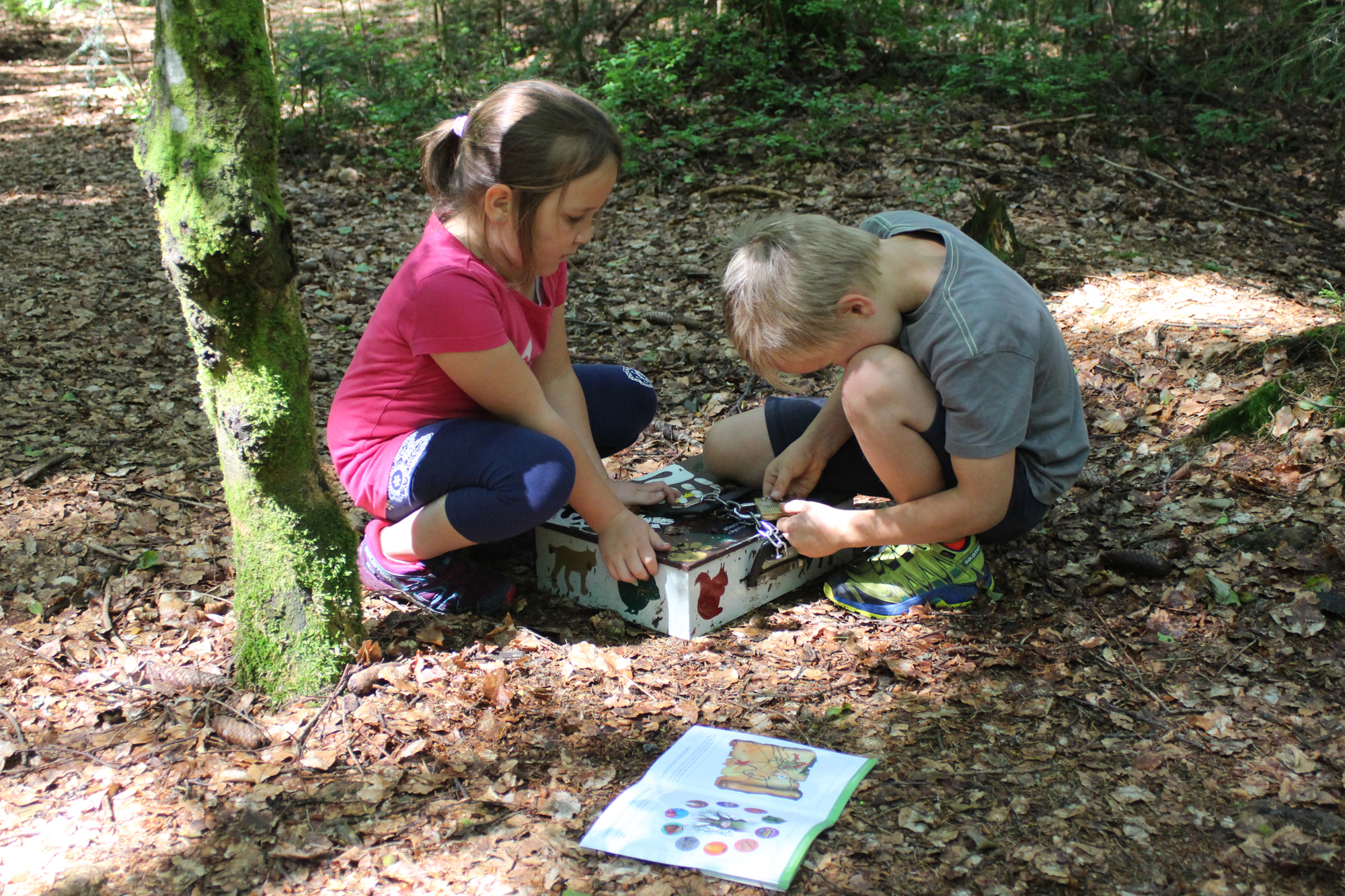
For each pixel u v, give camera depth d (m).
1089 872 1.86
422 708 2.34
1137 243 5.82
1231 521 3.02
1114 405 3.78
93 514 3.24
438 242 2.50
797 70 9.19
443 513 2.53
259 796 2.07
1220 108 8.30
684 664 2.54
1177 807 2.01
